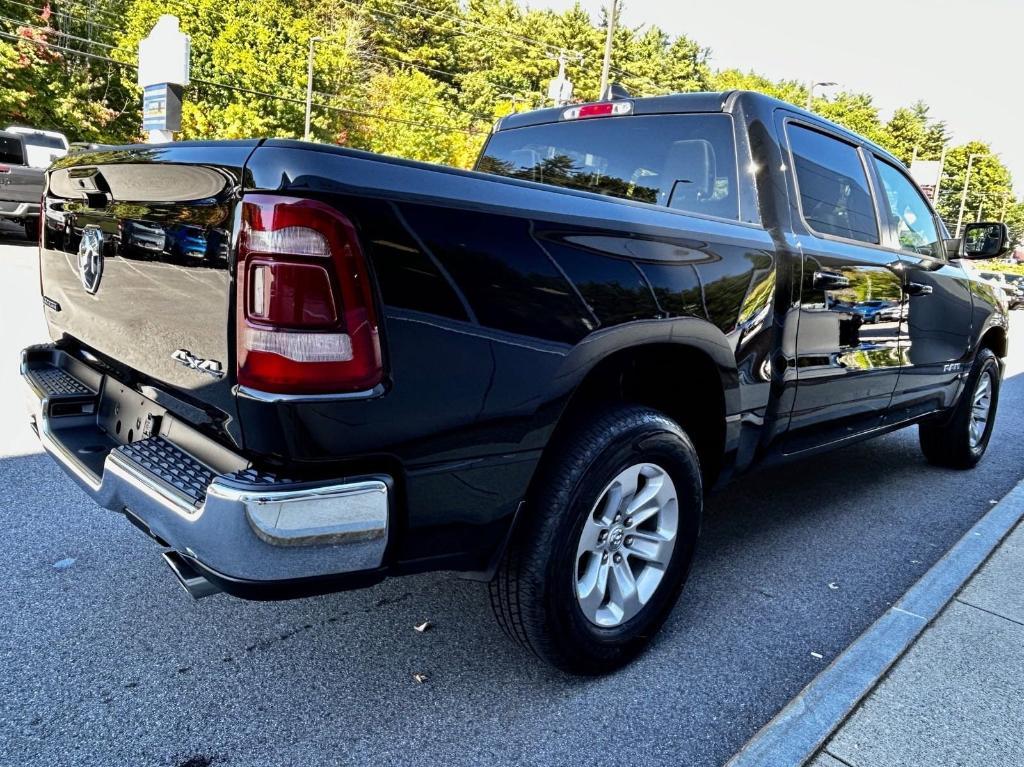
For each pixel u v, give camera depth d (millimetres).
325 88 38438
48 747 1922
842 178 3330
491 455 1858
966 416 4715
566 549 2074
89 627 2484
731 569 3252
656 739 2088
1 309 8125
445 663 2395
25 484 3621
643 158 3139
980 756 2012
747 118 2863
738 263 2473
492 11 68125
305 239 1517
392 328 1627
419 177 1697
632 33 63281
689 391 2596
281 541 1571
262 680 2260
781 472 4773
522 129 3633
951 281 4109
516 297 1829
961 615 2768
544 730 2100
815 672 2465
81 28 30797
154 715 2072
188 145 1778
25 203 14898
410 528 1778
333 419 1582
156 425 2057
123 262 2014
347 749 1981
